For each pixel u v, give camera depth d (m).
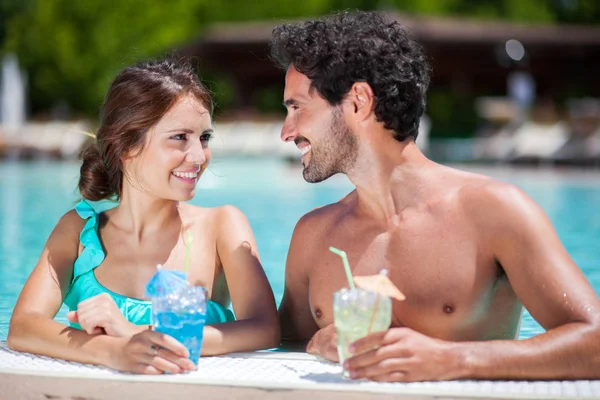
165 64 3.38
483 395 2.38
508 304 2.92
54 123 24.86
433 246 2.87
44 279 3.39
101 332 2.98
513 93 29.52
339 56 2.87
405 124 2.94
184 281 2.81
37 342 3.02
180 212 3.63
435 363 2.54
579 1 37.47
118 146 3.32
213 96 3.49
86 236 3.50
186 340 2.74
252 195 13.16
